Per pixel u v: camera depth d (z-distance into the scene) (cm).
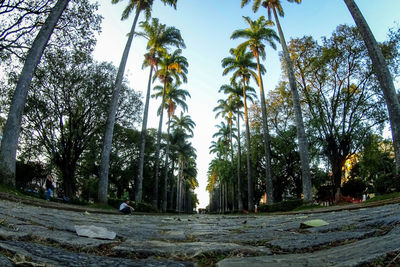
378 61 1035
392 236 204
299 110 1684
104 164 1447
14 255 141
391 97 995
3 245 160
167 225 493
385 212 450
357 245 187
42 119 2117
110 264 149
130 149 3186
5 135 898
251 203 2723
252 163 3362
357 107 2142
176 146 4522
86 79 2161
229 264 150
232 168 4094
